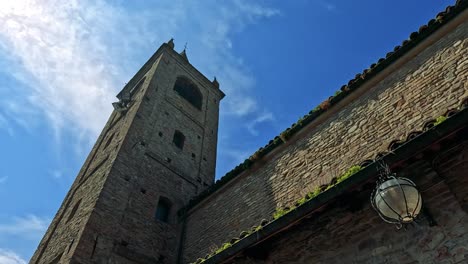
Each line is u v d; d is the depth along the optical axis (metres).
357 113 9.59
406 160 5.14
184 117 20.42
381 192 4.65
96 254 10.66
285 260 6.62
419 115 7.85
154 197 14.18
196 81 24.67
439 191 5.11
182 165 17.14
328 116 10.53
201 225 12.84
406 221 4.60
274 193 10.45
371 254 5.51
